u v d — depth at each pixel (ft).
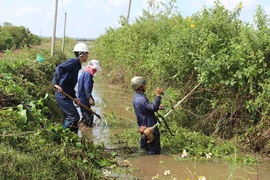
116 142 22.59
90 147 18.57
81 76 26.96
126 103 36.40
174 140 21.58
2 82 22.25
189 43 25.23
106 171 16.69
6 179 13.55
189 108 25.50
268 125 20.06
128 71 44.09
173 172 17.58
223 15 25.09
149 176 17.10
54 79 21.70
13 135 15.15
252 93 21.16
